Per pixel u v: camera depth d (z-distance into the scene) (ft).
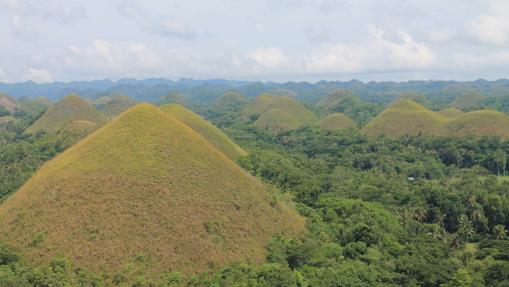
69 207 138.10
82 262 123.13
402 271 147.33
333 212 191.83
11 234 133.18
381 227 180.14
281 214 166.20
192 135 179.52
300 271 133.18
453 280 138.31
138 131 168.25
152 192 146.20
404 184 271.90
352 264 141.59
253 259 138.62
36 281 113.09
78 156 159.94
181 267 128.67
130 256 127.34
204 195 153.48
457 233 201.26
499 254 167.63
